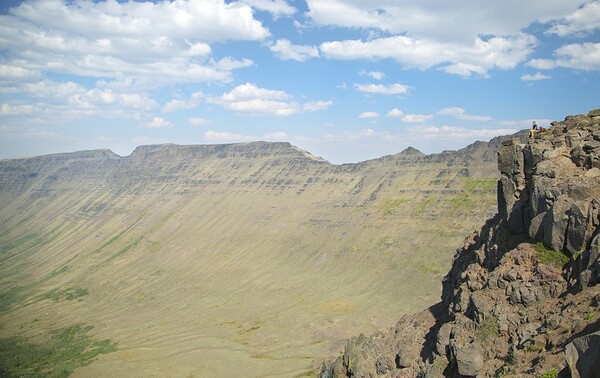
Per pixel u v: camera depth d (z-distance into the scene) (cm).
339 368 7462
